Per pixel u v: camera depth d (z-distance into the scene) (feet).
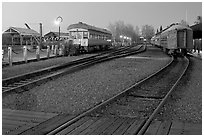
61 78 45.37
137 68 63.36
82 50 115.96
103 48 149.18
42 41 168.96
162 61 84.12
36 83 38.65
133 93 33.81
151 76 46.03
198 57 94.22
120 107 26.66
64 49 103.86
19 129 19.89
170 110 25.76
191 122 22.02
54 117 22.95
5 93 31.53
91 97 31.19
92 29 119.34
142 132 18.80
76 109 25.79
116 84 40.40
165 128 19.90
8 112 24.39
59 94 32.58
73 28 115.03
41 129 19.94
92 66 65.87
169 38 112.98
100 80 44.01
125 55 107.45
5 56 81.15
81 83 40.65
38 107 26.43
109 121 21.65
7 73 49.70
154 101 29.84
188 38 105.70
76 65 63.41
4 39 154.20
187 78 47.42
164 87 39.01
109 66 66.85
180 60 88.22
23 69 56.39
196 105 27.96
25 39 169.17
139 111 25.36
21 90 34.27
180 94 33.58
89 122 21.34
